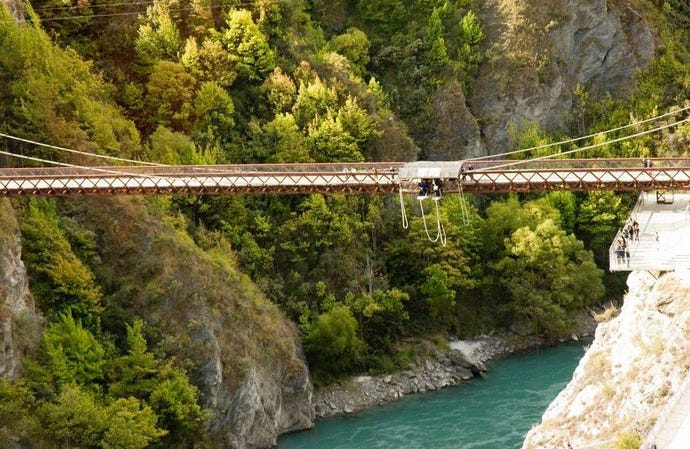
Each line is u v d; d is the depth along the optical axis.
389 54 196.12
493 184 104.81
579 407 105.00
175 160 153.25
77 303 127.31
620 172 105.94
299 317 151.12
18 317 120.88
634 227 107.19
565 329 165.62
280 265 156.88
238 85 171.00
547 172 103.56
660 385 94.94
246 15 171.12
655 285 104.12
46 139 140.50
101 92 157.75
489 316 168.38
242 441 129.75
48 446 113.56
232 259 147.62
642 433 92.00
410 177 103.38
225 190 112.19
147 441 118.00
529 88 199.75
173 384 123.62
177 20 172.50
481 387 148.00
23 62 145.00
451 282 163.25
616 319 112.00
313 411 140.62
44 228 128.88
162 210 141.50
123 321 129.00
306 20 191.25
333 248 159.62
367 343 155.50
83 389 120.75
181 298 131.38
